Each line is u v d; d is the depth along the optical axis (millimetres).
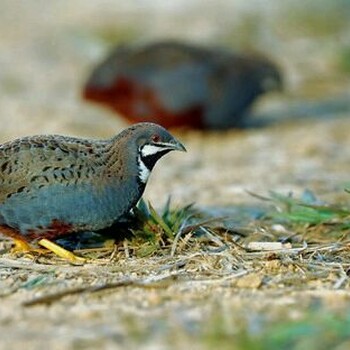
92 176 10328
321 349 7820
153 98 19047
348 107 22219
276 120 20953
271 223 12227
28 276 10109
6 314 8758
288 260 10422
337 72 25609
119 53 19312
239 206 13445
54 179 10312
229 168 16547
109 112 22047
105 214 10461
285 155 17406
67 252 10664
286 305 8883
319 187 14742
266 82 19719
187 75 19000
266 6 31531
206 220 11750
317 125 20250
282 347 7863
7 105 23000
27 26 32719
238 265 10352
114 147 10492
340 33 28703
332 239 11469
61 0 35938
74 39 29562
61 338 8094
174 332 8180
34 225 10477
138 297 9211
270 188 14758
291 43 28094
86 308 8867
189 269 10219
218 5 32406
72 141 10586
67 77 26125
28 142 10531
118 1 34312
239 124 19969
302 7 30375
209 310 8750
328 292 9336
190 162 17172
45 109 22500
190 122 19250
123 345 7918
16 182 10359
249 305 8898
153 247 10773
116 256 10750
